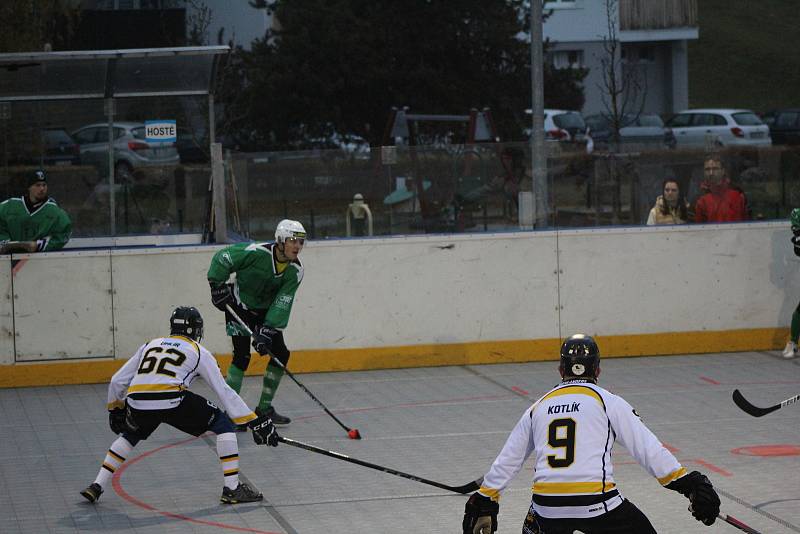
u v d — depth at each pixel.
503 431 22.94
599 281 30.30
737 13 159.50
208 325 28.64
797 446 21.39
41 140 33.59
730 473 19.61
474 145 32.47
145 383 17.80
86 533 16.75
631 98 96.50
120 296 28.12
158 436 23.02
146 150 34.22
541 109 32.97
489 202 32.44
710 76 137.88
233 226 33.94
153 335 28.31
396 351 29.58
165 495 18.81
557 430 12.48
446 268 29.64
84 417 24.64
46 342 27.86
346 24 74.19
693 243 30.66
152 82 33.59
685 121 84.44
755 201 32.12
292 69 73.56
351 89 75.25
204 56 32.97
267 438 17.66
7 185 33.62
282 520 17.38
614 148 34.72
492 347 29.94
